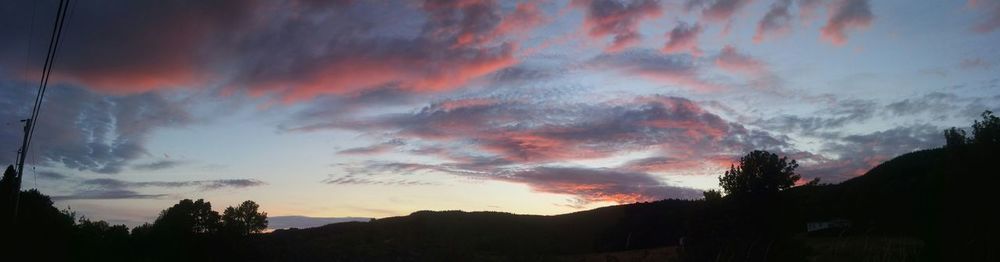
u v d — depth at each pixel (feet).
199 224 168.96
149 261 149.79
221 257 164.96
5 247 112.47
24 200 135.33
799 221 58.90
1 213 121.49
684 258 59.98
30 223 130.31
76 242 141.59
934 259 52.21
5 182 129.39
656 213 174.40
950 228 53.36
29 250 122.52
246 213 173.78
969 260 48.93
